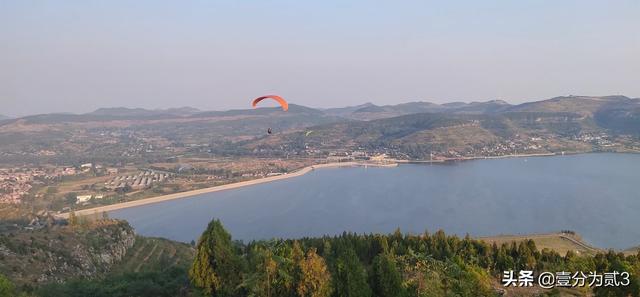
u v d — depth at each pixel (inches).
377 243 3383.4
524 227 6358.3
